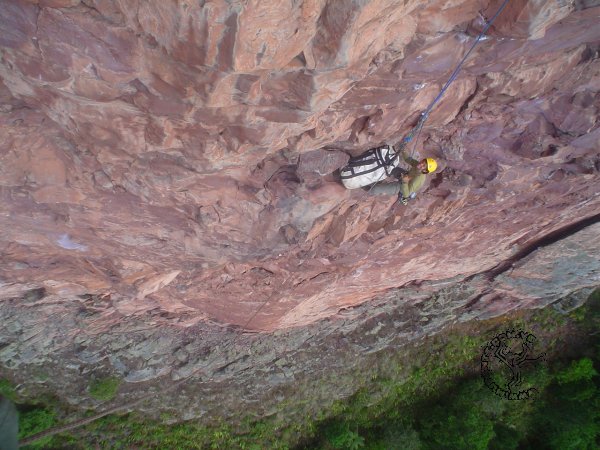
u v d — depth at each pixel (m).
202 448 16.53
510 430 17.30
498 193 7.52
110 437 15.42
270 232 6.73
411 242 9.19
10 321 11.48
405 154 5.66
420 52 4.16
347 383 16.95
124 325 12.48
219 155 4.66
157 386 15.11
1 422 2.70
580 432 16.05
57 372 13.90
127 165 5.04
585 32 4.50
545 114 5.88
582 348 16.62
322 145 5.23
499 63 4.73
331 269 9.26
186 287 9.33
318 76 3.55
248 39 2.96
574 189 8.05
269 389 16.47
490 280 13.71
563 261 12.03
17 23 3.19
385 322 15.34
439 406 17.06
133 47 3.22
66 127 4.44
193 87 3.45
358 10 2.94
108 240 6.97
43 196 5.59
